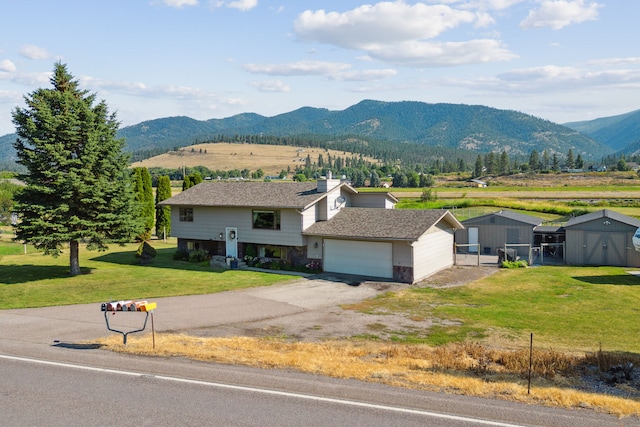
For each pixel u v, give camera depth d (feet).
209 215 118.83
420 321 67.92
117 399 36.29
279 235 108.88
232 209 115.24
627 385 40.19
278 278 98.22
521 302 80.69
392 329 63.36
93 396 36.94
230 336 57.21
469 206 228.43
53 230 95.71
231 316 68.18
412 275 95.71
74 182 92.22
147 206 160.97
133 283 92.63
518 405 34.37
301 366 42.80
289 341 55.77
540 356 47.37
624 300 81.82
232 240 115.75
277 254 112.98
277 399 35.88
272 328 62.39
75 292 84.33
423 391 36.94
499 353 49.34
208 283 92.84
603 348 55.72
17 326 59.72
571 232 120.57
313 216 108.58
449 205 230.27
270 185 121.60
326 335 59.57
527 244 124.16
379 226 101.30
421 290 89.61
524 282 97.30
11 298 78.95
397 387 37.78
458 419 32.27
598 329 64.69
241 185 124.47
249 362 44.01
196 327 61.62
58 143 94.07
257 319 67.00
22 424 32.48
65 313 67.82
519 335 61.52
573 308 76.59
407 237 93.86
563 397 35.58
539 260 125.39
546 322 68.13
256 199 112.27
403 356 48.49
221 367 42.52
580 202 237.04
